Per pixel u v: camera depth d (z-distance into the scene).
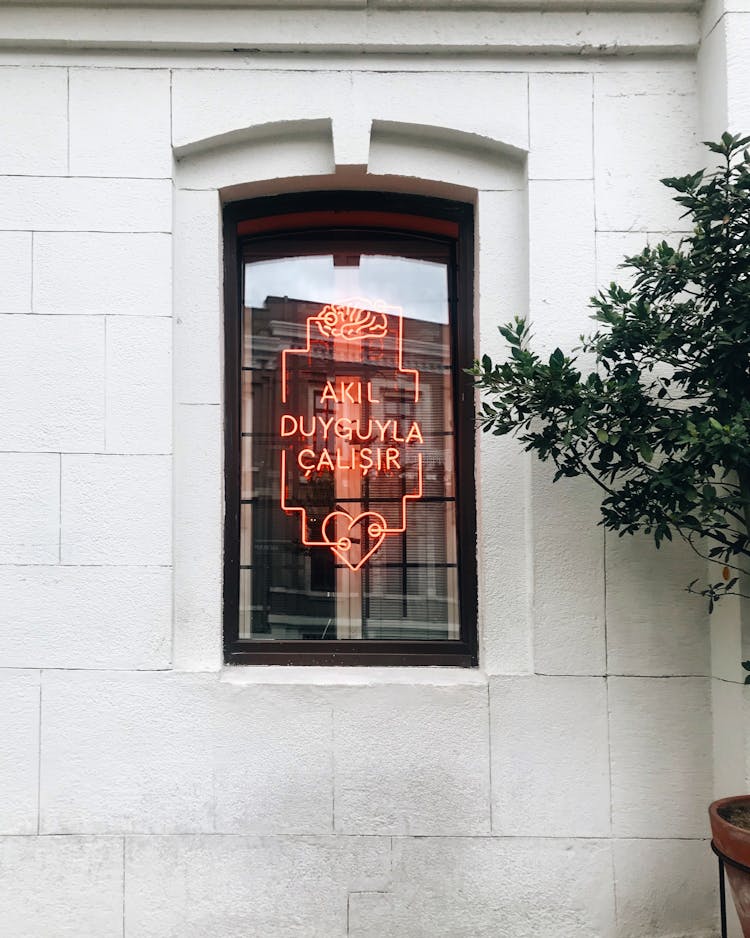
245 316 3.78
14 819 3.31
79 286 3.42
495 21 3.45
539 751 3.35
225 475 3.62
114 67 3.46
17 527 3.38
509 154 3.54
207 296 3.52
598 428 2.76
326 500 3.73
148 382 3.41
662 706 3.38
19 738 3.32
